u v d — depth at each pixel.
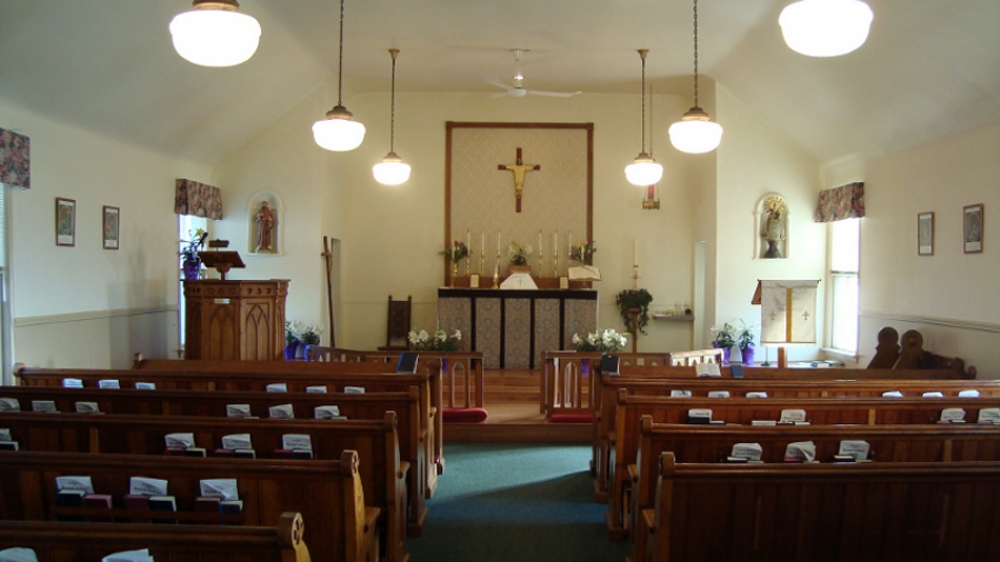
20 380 5.05
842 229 9.48
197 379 5.02
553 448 6.56
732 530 2.72
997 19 5.17
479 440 6.77
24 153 6.07
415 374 5.04
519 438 6.77
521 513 4.88
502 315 10.60
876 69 6.76
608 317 11.40
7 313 6.14
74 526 2.03
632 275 11.37
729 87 9.63
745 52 8.24
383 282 11.41
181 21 3.69
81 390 4.18
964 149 6.75
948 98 6.43
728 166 9.78
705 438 3.38
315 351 7.21
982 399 4.17
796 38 4.01
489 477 5.67
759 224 9.77
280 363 6.19
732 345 9.45
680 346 11.34
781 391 4.80
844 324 9.41
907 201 7.73
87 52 6.04
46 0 5.21
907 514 2.70
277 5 7.11
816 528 2.71
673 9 7.18
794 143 9.74
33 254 6.45
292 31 7.88
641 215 11.41
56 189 6.74
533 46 8.58
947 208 7.00
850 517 2.70
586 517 4.81
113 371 5.08
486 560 4.13
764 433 3.36
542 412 7.18
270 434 3.54
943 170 7.08
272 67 8.46
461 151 11.41
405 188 11.41
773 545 2.72
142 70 6.79
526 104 11.41
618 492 4.36
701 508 2.71
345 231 11.29
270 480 2.82
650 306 11.36
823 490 2.69
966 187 6.71
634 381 4.86
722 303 9.79
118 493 2.83
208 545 2.01
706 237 10.42
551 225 11.42
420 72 9.92
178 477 2.82
